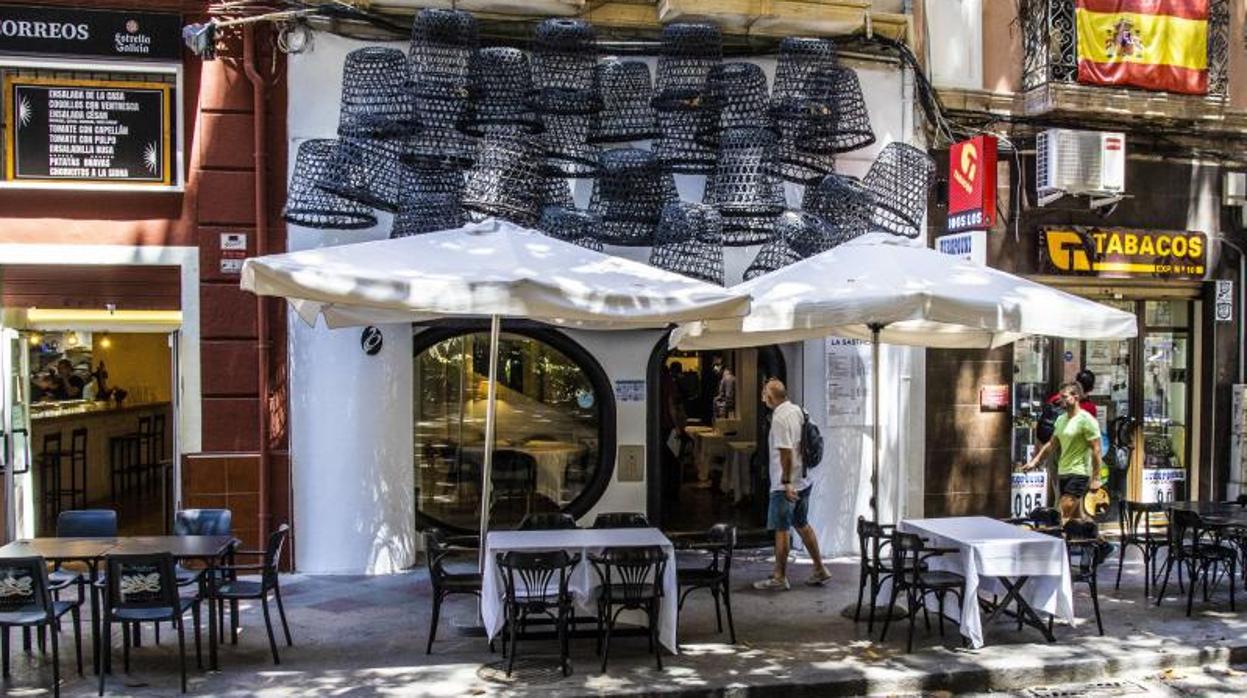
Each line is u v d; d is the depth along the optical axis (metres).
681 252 9.40
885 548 9.79
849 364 10.28
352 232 9.38
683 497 11.53
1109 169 10.57
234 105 9.25
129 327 9.28
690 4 9.75
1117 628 7.66
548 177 9.59
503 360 10.34
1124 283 11.30
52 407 9.73
